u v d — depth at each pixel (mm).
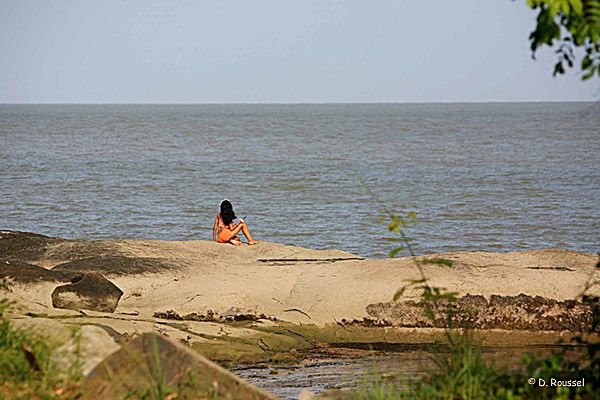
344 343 23656
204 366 12617
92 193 75812
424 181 85750
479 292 23766
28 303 23172
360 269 26375
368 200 71000
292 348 22938
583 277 24422
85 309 23531
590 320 23016
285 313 24781
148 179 88500
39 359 14070
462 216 62156
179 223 59750
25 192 76188
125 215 63156
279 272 27094
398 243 51719
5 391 13156
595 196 73125
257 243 34969
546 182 84250
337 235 54500
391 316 23922
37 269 24750
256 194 75625
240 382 12438
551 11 11508
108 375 12727
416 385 14352
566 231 56219
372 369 20297
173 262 28125
